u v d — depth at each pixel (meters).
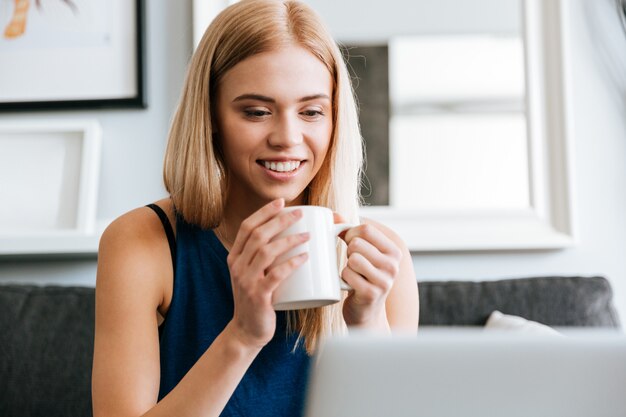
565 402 0.39
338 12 1.94
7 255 1.83
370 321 0.87
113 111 1.94
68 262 1.91
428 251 1.89
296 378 1.06
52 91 1.94
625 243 1.90
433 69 1.92
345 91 1.01
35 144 1.90
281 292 0.79
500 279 1.87
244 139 0.93
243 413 1.03
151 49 1.95
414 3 1.93
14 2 1.96
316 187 1.07
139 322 0.97
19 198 1.88
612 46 1.94
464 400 0.39
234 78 0.94
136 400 0.92
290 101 0.93
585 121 1.93
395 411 0.39
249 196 1.05
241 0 0.99
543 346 0.39
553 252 1.89
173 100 1.94
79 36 1.95
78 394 1.54
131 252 1.01
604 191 1.91
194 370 0.82
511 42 1.92
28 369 1.56
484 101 1.91
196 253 1.07
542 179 1.89
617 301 1.88
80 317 1.60
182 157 1.03
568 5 1.95
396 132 1.90
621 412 0.39
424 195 1.88
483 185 1.88
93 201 1.85
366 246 0.84
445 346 0.40
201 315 1.05
